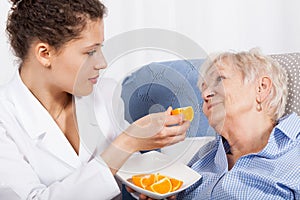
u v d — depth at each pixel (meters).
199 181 1.46
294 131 1.41
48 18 1.20
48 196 1.25
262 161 1.38
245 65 1.42
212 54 1.49
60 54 1.23
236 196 1.35
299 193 1.30
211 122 1.23
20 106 1.34
